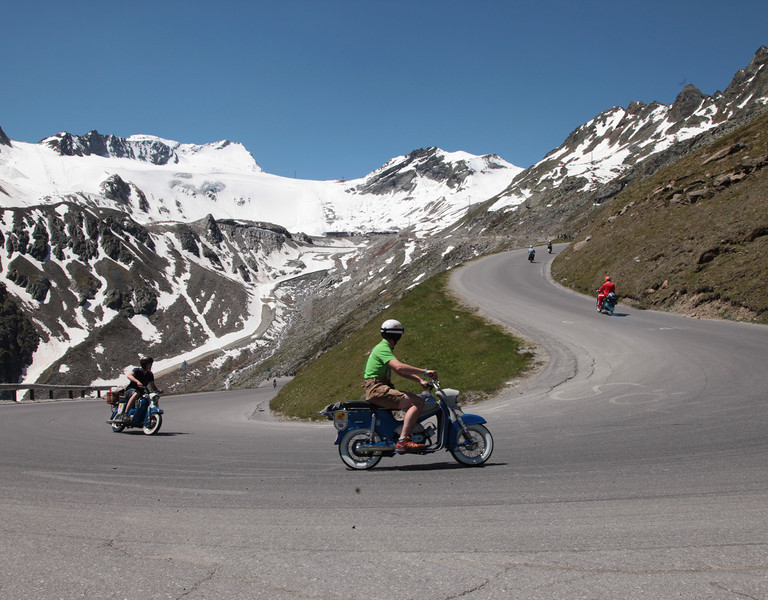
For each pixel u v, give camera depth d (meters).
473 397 15.83
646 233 34.53
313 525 4.87
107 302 190.62
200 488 6.55
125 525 4.98
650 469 6.65
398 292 95.12
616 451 7.79
